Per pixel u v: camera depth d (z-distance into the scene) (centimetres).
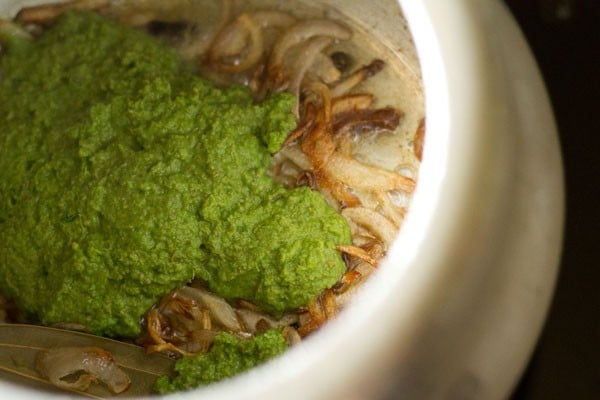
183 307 44
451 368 39
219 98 46
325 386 37
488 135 38
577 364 51
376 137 46
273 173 45
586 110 52
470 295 38
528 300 41
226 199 44
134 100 46
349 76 47
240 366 43
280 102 46
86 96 47
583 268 52
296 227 44
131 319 44
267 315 44
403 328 37
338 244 44
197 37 49
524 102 41
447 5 38
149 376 44
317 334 39
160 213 44
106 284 44
